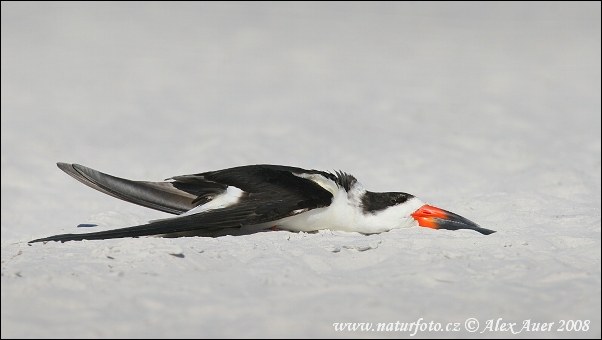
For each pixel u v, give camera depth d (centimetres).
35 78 2741
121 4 4403
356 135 1998
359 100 2434
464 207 1175
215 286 633
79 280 631
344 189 942
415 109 2300
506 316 575
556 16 4256
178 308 585
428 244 804
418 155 1786
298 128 2072
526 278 665
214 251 745
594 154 1752
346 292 623
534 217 1041
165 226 839
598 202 1247
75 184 1653
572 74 2842
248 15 4266
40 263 683
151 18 4041
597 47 3369
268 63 3078
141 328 548
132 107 2347
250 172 923
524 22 4122
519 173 1576
